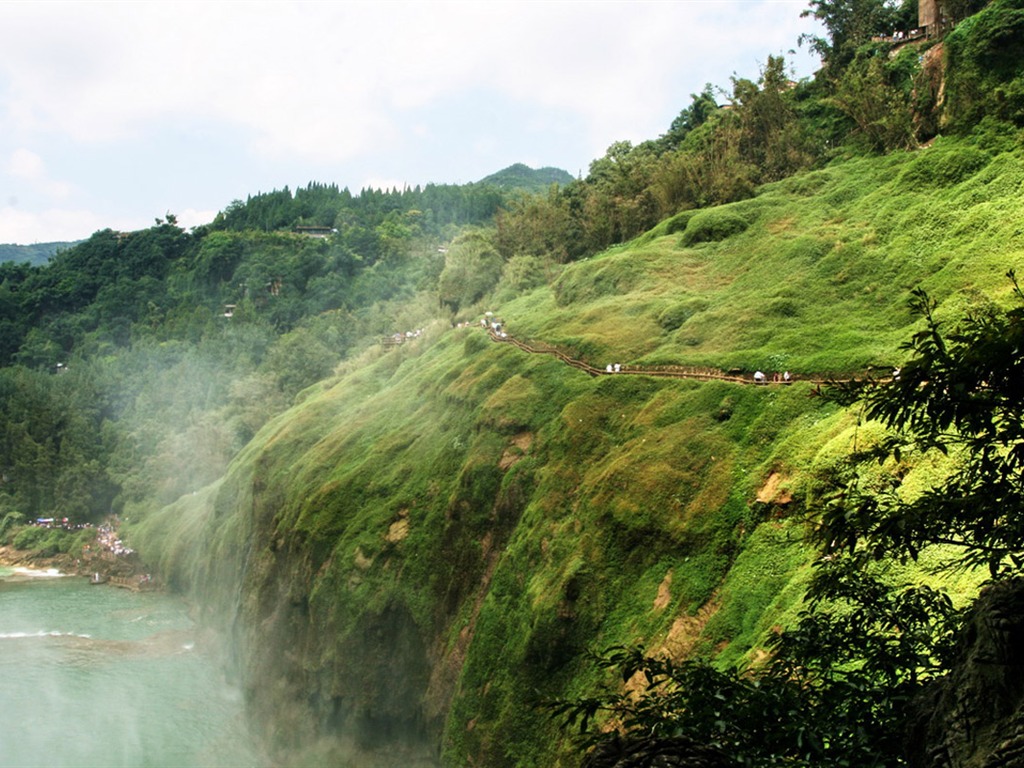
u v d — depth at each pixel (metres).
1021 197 62.16
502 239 126.69
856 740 10.88
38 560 144.38
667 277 81.44
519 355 76.50
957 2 91.56
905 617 13.41
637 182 115.38
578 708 12.32
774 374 54.72
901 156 82.31
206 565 108.44
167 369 183.62
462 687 56.75
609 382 63.81
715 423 53.75
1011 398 11.02
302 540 78.50
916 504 12.27
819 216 79.62
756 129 104.62
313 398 117.88
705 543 46.81
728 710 11.49
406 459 77.50
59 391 170.75
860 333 56.34
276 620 79.62
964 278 55.97
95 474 152.88
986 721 9.12
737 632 40.59
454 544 66.00
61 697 86.56
